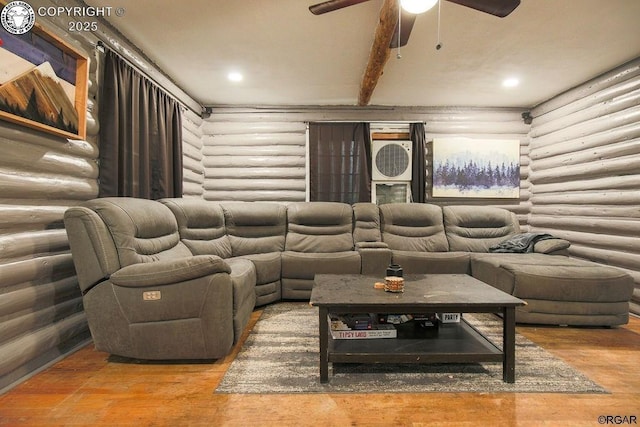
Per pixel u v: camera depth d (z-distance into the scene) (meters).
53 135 1.85
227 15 2.18
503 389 1.55
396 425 1.30
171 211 2.54
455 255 3.15
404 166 4.05
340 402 1.44
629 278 2.31
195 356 1.76
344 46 2.60
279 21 2.25
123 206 1.94
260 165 4.13
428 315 2.00
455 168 4.07
